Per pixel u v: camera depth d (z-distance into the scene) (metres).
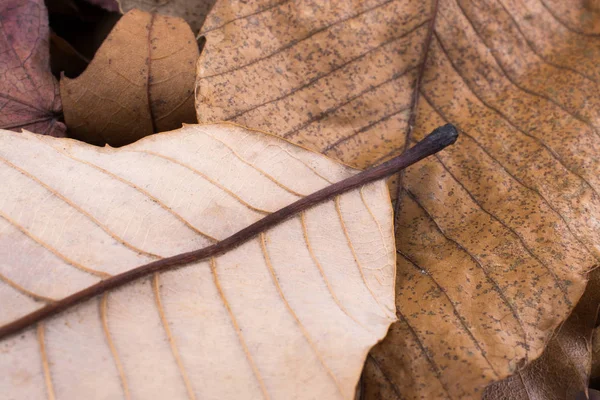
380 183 0.17
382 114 0.18
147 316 0.15
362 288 0.16
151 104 0.18
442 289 0.16
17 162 0.16
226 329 0.15
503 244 0.17
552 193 0.17
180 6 0.20
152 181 0.16
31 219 0.15
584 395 0.17
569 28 0.19
